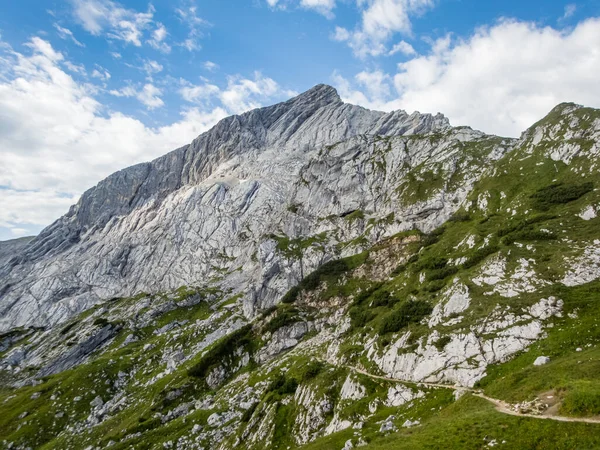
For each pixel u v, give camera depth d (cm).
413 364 7619
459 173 18288
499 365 6400
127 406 14588
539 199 11625
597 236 8369
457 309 8219
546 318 6769
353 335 10706
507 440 4066
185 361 16262
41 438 13762
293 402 9219
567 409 4112
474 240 11419
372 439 5878
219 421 10644
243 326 16212
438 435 4697
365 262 16488
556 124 14562
